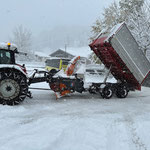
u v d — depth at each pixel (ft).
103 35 21.61
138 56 21.08
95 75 44.80
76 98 21.20
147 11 41.47
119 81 25.08
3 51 16.33
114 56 20.74
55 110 15.14
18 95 15.62
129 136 10.23
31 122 11.59
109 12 52.39
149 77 34.24
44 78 19.19
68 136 9.39
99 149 8.36
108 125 11.60
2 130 9.92
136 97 23.95
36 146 7.80
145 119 13.34
